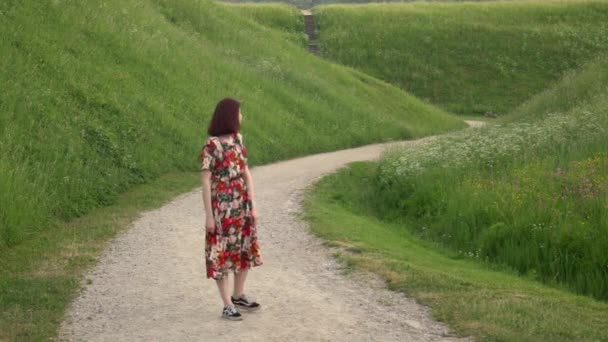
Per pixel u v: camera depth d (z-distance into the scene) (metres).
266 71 29.53
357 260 8.84
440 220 12.91
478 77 47.28
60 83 16.97
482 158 15.45
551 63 48.72
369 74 47.22
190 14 31.62
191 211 12.95
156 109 18.94
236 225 6.62
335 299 7.38
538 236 10.78
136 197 14.29
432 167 15.88
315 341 6.16
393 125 31.17
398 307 7.07
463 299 7.14
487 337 6.08
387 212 15.02
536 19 54.44
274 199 13.89
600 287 9.67
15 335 6.44
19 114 14.54
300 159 21.91
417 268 8.56
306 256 9.38
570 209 11.31
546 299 7.44
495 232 11.20
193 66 24.02
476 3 58.12
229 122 6.57
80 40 19.77
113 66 19.83
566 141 15.89
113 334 6.50
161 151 17.42
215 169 6.55
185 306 7.26
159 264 9.09
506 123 23.34
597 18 54.62
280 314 6.91
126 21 23.58
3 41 17.11
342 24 53.44
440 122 37.19
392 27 52.59
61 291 7.92
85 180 13.67
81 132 15.50
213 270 6.55
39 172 12.87
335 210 13.63
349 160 21.34
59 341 6.37
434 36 51.41
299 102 27.45
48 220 11.66
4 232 10.15
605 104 19.00
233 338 6.25
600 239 10.22
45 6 20.06
